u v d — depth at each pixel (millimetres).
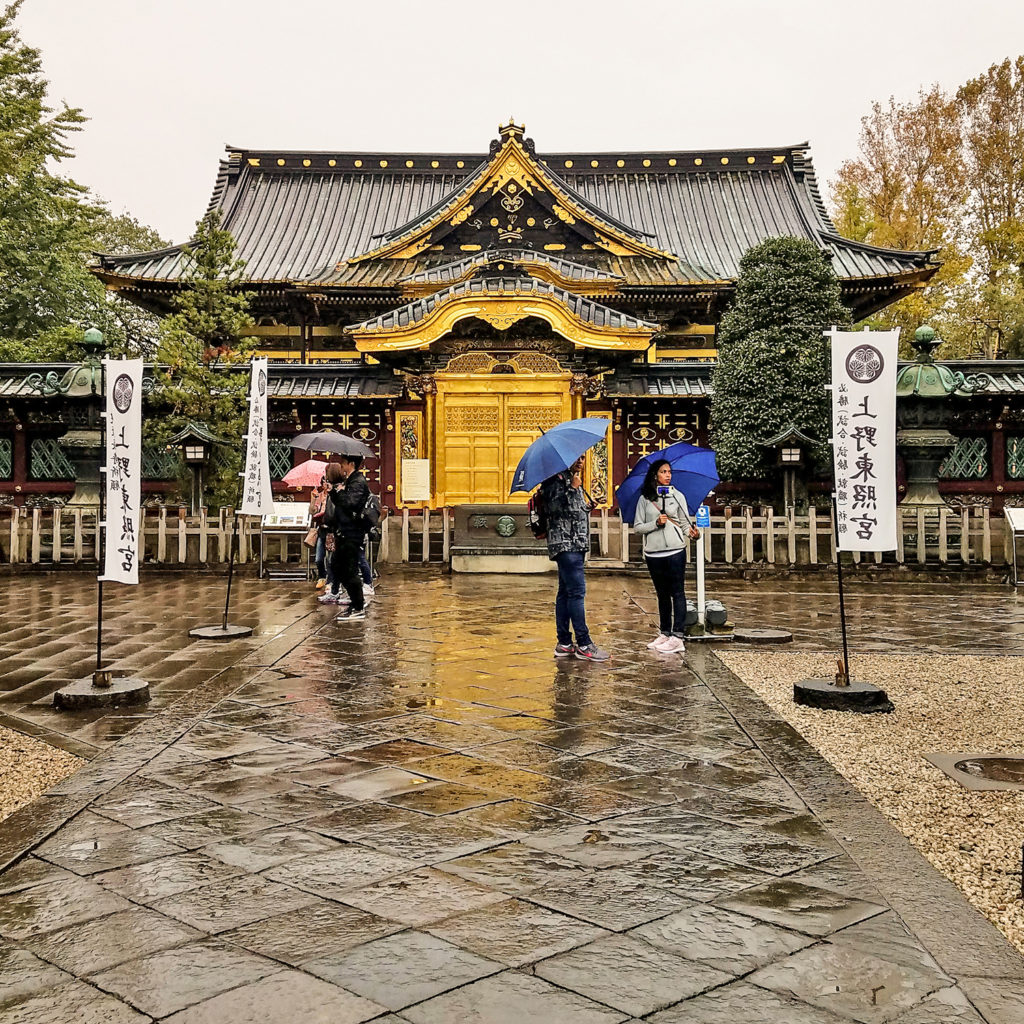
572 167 35500
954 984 3367
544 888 4121
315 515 14672
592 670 8836
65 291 37750
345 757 6055
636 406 23688
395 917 3844
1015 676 8742
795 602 14156
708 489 10461
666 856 4488
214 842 4641
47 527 18219
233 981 3359
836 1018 3146
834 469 7820
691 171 35406
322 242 32406
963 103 44375
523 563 17547
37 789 5527
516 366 23297
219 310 20766
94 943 3639
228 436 19891
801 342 19562
